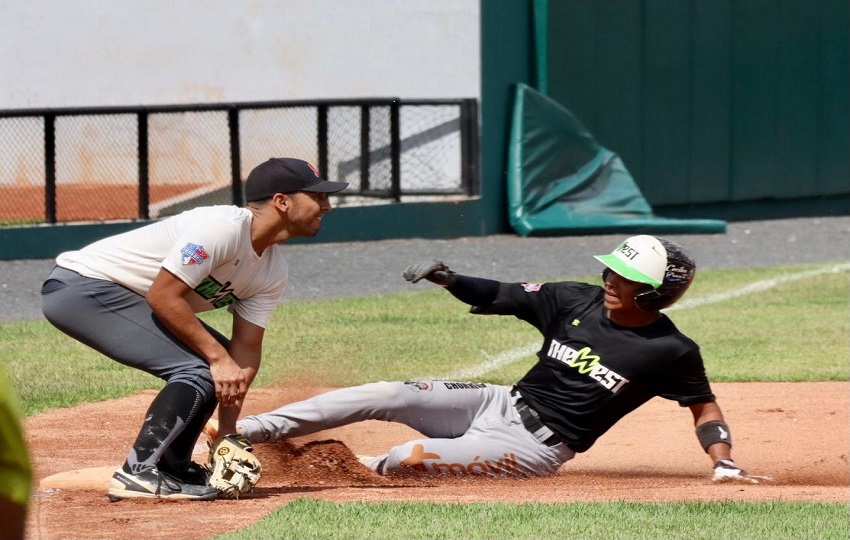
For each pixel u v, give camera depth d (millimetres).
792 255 64125
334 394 21219
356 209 63656
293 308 45531
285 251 59750
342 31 70875
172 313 18234
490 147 69750
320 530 16656
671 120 78500
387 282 52344
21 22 73000
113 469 20812
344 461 22438
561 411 21266
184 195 62625
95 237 57156
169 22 72562
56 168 61438
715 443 21328
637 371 20641
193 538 16219
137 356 18609
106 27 72875
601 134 75000
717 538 16547
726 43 80812
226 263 18547
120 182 65812
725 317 45344
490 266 56750
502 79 70562
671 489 20734
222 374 18578
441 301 47938
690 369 20750
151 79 73062
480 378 33594
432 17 69188
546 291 21359
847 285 53406
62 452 24281
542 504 18562
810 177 87312
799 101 85875
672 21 77750
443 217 67375
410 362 35906
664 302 20094
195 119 63219
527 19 72250
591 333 20844
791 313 46312
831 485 22781
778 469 24422
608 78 75000
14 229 55125
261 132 62312
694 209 81625
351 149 64438
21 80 73500
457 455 21281
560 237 68688
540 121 70500
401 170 69062
